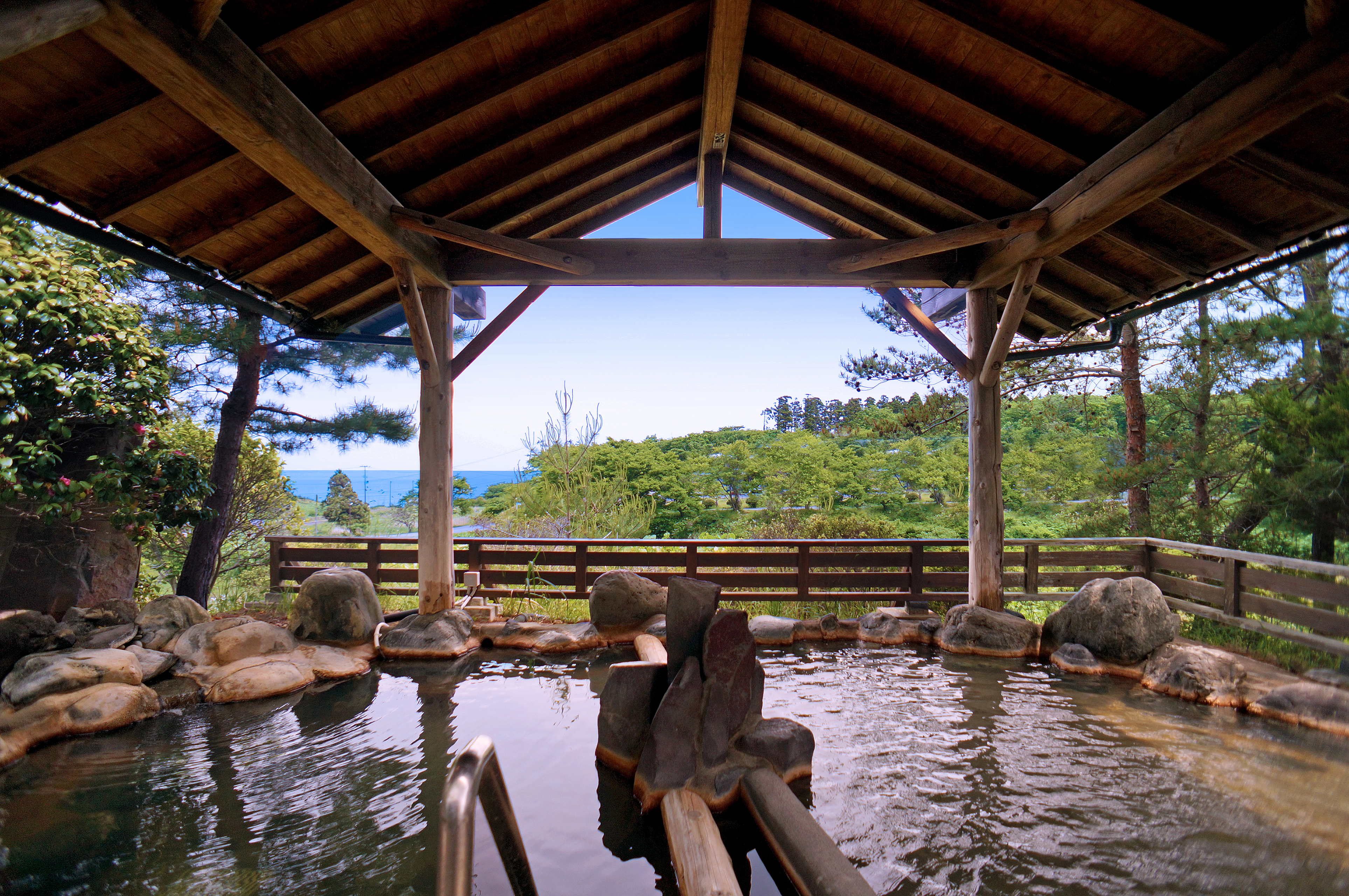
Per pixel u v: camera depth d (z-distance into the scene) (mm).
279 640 5461
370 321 7094
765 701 4766
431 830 3004
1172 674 4945
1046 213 4828
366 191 4523
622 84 5094
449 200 5531
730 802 3285
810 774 3605
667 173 6590
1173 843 2887
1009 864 2742
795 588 7672
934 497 16375
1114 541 7027
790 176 6461
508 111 4938
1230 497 8492
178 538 8570
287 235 5121
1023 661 5797
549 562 7586
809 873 2461
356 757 3787
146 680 4688
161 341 6625
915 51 4391
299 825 3041
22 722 3875
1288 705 4391
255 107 3246
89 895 2508
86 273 5621
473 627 6414
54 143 3369
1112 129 4246
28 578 5793
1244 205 4344
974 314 6301
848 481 16828
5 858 2748
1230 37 3279
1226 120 3215
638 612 6508
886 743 4016
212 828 3000
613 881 2680
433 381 6133
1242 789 3385
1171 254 5031
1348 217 4137
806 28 4516
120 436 6121
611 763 3723
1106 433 13703
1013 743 3994
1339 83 2834
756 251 5949
